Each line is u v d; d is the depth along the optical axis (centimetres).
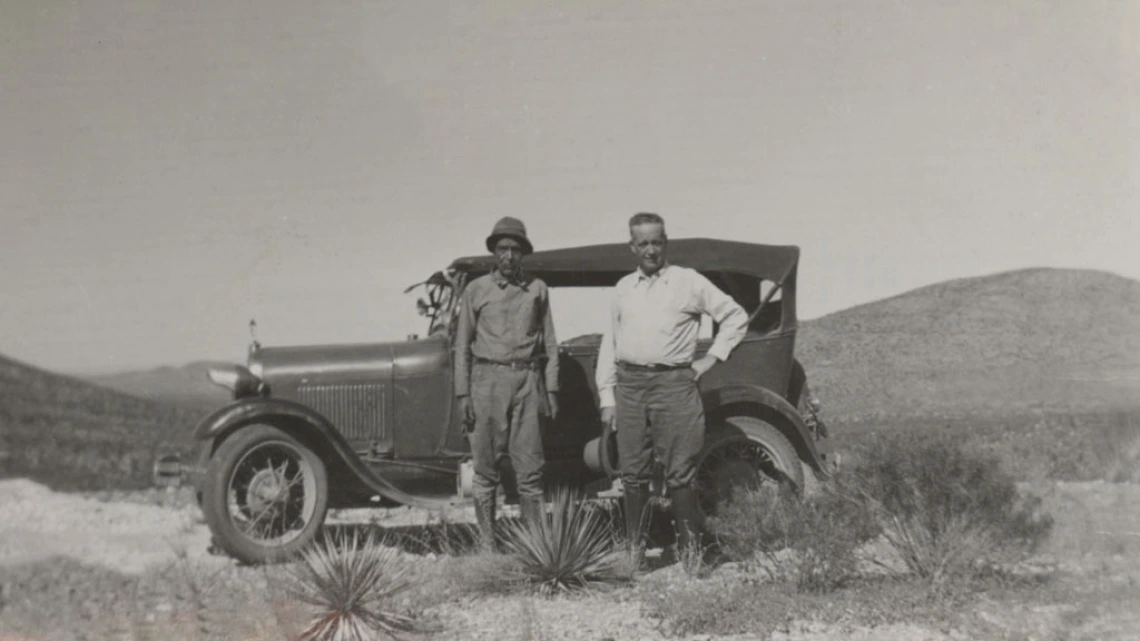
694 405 483
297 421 532
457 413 577
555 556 452
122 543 579
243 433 512
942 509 446
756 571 458
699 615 388
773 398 565
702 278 486
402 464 574
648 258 483
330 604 377
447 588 449
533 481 500
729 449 575
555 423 580
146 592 436
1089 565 472
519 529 489
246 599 414
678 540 495
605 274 591
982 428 864
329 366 579
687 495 491
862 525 452
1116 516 577
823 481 530
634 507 502
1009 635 361
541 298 511
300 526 531
